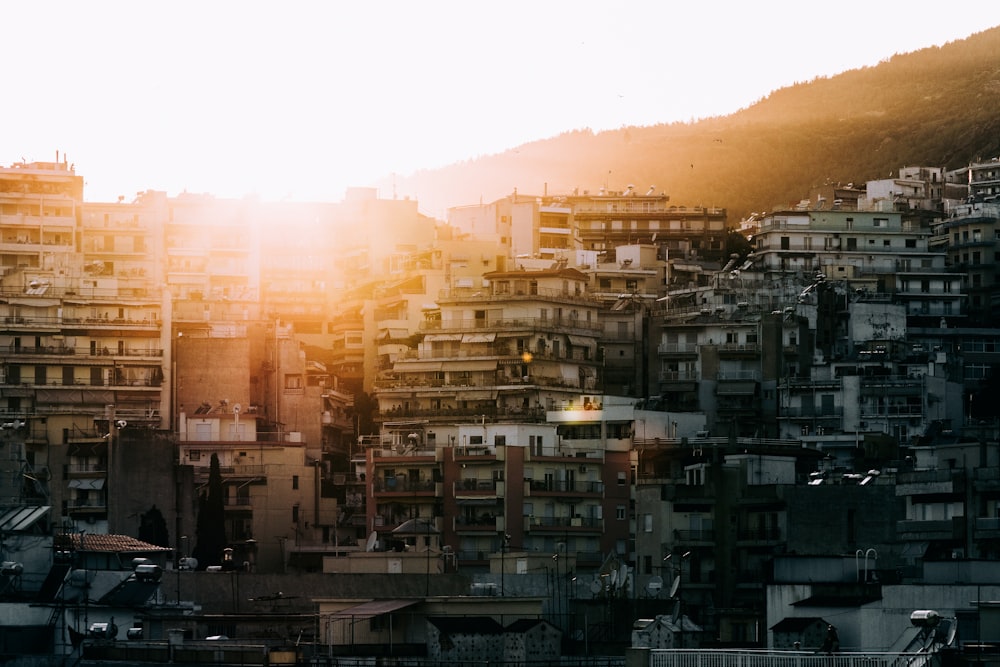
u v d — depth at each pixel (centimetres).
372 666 15125
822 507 19762
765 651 11425
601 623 18300
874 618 14188
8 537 14788
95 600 14825
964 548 17488
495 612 17038
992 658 10469
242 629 16588
